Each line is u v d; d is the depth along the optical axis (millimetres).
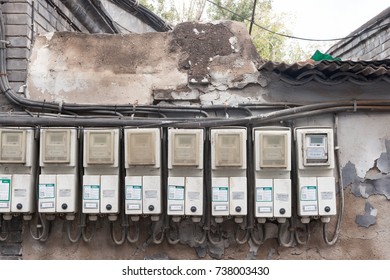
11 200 4023
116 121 4156
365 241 4297
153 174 4070
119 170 4148
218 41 4430
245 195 4016
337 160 4289
